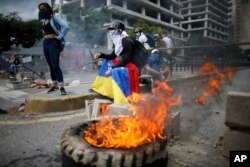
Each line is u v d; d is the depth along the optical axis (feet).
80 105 16.29
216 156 8.54
